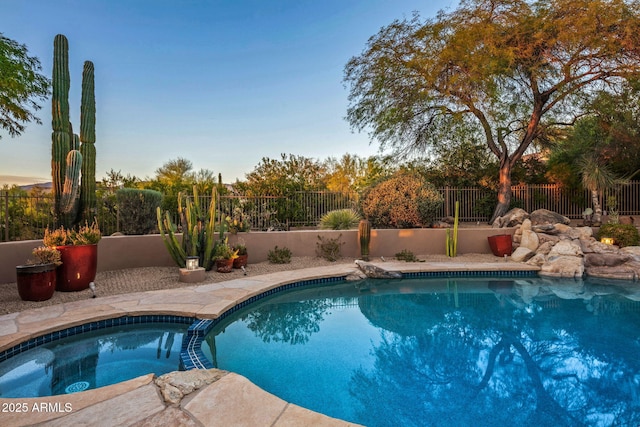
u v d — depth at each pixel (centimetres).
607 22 1024
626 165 1539
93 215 858
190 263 739
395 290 768
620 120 1359
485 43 1135
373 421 296
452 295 730
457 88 1251
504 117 1410
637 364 407
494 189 1526
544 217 1233
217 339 487
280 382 367
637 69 1085
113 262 808
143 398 274
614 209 1420
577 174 1461
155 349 441
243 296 605
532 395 339
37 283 556
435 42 1220
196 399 273
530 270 895
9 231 823
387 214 1142
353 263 977
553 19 1104
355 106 1452
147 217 978
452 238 1075
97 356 418
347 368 402
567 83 1213
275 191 1312
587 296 712
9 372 371
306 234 1031
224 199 1176
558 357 429
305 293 743
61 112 771
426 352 449
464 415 308
